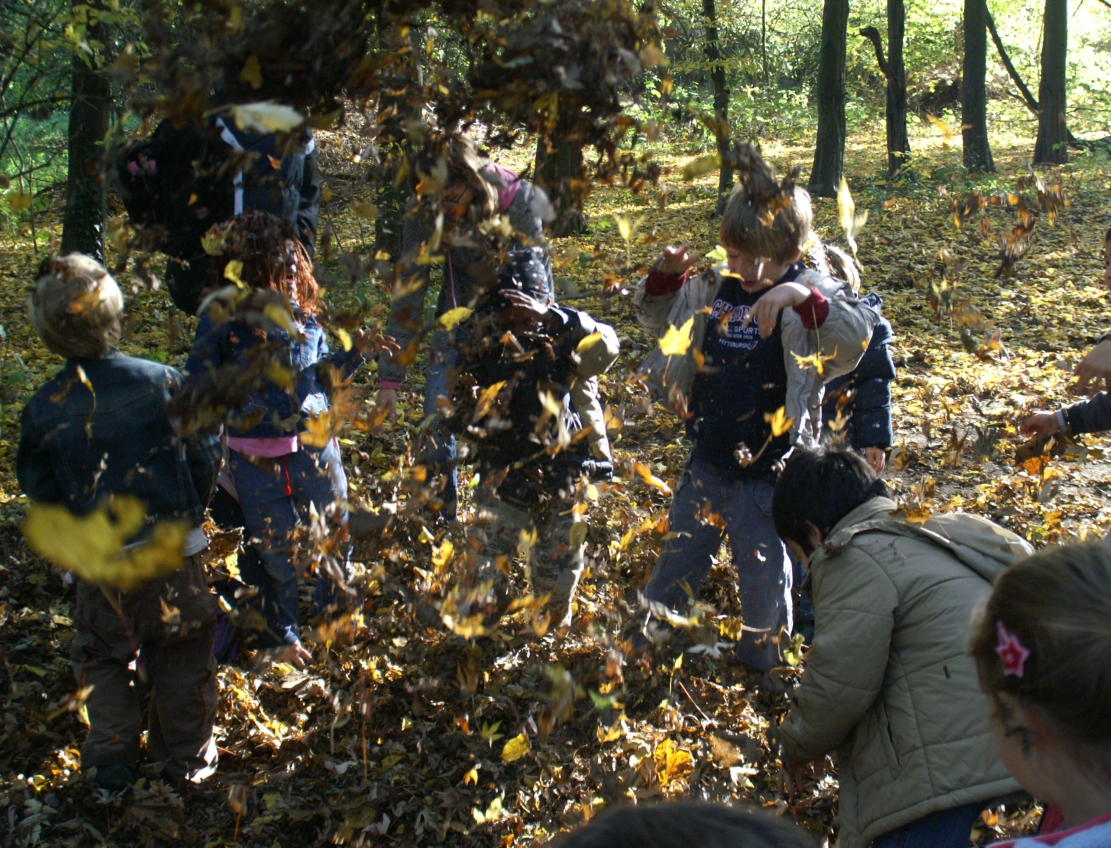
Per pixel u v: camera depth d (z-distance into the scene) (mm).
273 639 3229
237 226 2377
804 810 2680
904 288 9484
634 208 13352
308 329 2926
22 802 2635
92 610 2559
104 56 4500
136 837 2586
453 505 3570
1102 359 2457
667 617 2328
